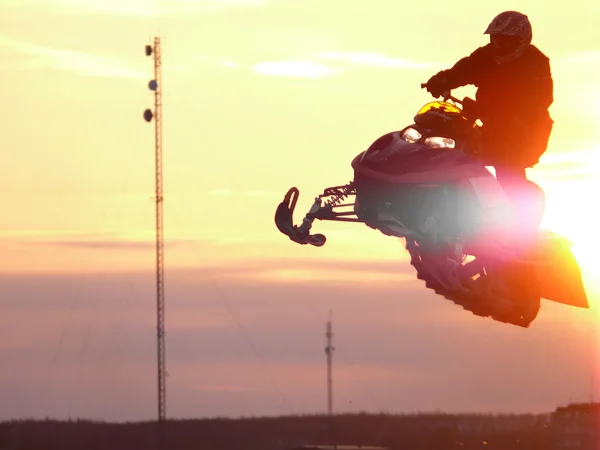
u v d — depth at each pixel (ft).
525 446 357.41
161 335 392.88
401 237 110.32
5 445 435.12
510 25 99.71
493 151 102.12
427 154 104.53
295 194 115.14
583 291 102.12
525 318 103.60
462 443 363.76
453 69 102.12
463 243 103.65
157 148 371.35
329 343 386.73
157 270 382.22
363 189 109.60
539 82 100.58
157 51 376.27
